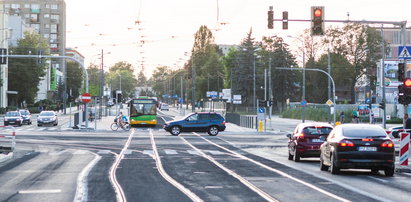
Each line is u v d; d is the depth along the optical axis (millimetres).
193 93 103562
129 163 22438
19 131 50031
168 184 15305
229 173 18359
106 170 19516
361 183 15508
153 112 58688
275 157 26031
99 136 43781
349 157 17312
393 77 81125
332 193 13320
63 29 161875
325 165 19328
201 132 48750
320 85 107312
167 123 46000
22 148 31484
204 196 12836
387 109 76000
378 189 14133
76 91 159125
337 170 17969
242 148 32594
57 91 133250
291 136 24672
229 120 76375
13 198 12727
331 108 65562
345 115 72750
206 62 144500
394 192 13516
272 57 112438
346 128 18156
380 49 95312
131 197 12719
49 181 16172
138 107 58594
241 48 116688
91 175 17844
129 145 34312
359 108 71938
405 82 22281
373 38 93812
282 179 16484
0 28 95750
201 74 147375
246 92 116000
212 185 15023
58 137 41938
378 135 17688
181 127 45906
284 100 114125
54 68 146750
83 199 12438
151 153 28125
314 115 82125
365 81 100562
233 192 13539
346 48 95750
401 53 22750
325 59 102375
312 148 22797
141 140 39312
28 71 108750
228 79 137250
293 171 19109
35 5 159375
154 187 14617
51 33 160000
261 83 114688
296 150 23078
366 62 94000
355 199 12266
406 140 19859
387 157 17344
